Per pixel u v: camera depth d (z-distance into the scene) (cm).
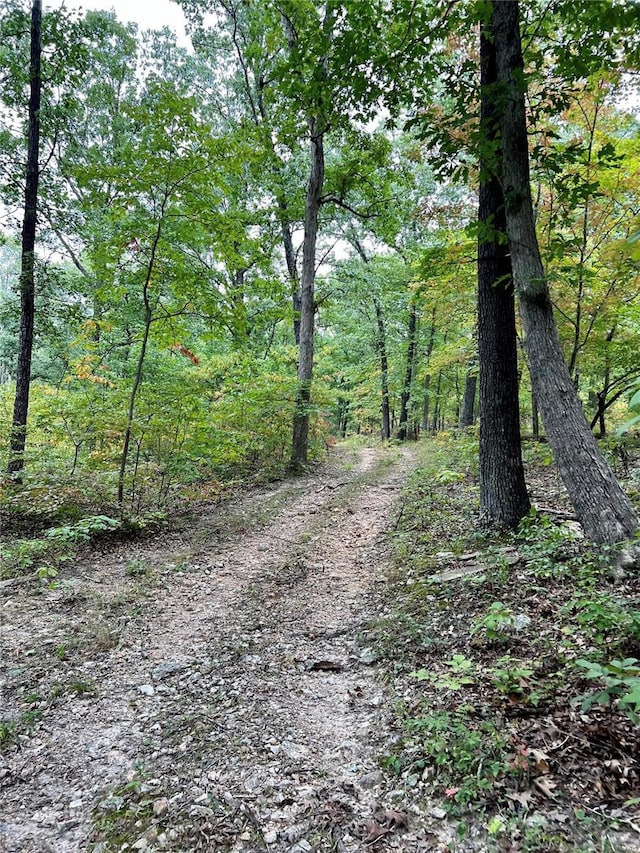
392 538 731
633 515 449
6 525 774
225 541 770
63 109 1177
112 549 726
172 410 929
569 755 250
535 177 751
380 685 367
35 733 330
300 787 271
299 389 1364
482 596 453
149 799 269
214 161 846
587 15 458
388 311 2322
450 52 786
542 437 1248
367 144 1323
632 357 920
